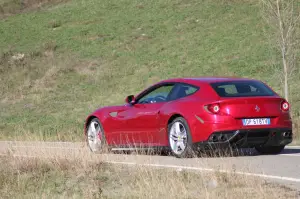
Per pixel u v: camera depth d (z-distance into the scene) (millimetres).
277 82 95125
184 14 136875
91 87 109000
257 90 28734
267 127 27875
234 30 124750
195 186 19797
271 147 29688
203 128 27406
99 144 32469
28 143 33344
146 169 22469
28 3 157000
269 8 67250
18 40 134250
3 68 120875
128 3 147625
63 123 82750
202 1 142375
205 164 25328
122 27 134875
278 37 65875
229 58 111688
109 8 146250
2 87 112188
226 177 20547
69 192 20750
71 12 146750
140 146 30422
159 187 19344
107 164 25141
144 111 30156
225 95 27812
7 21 146750
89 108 97312
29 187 21797
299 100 83375
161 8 142125
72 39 131625
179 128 28359
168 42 124812
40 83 113062
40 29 139000
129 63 117625
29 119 91125
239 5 136875
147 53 121250
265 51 110625
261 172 23016
